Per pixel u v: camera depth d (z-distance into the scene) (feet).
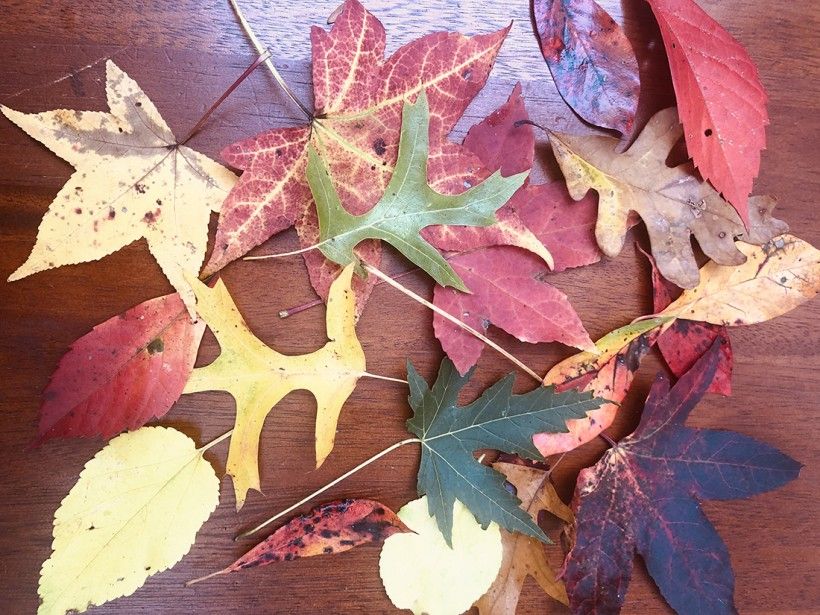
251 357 1.01
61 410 0.96
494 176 0.98
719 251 1.10
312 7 1.05
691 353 1.15
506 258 1.07
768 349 1.18
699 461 1.12
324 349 1.02
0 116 0.99
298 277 1.06
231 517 1.05
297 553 1.05
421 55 1.01
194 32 1.03
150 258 1.03
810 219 1.18
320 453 1.02
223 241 0.98
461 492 1.04
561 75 1.08
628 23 1.12
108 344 0.99
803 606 1.19
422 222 1.00
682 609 1.11
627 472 1.11
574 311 1.06
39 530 1.01
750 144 1.05
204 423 1.05
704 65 1.05
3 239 1.00
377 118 1.01
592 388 1.11
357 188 1.02
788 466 1.12
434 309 1.03
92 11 1.01
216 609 1.05
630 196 1.08
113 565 0.99
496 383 1.04
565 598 1.10
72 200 0.98
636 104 1.08
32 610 1.01
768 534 1.19
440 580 1.09
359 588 1.09
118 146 0.99
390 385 1.09
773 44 1.16
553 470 1.13
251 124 1.04
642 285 1.14
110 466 1.00
